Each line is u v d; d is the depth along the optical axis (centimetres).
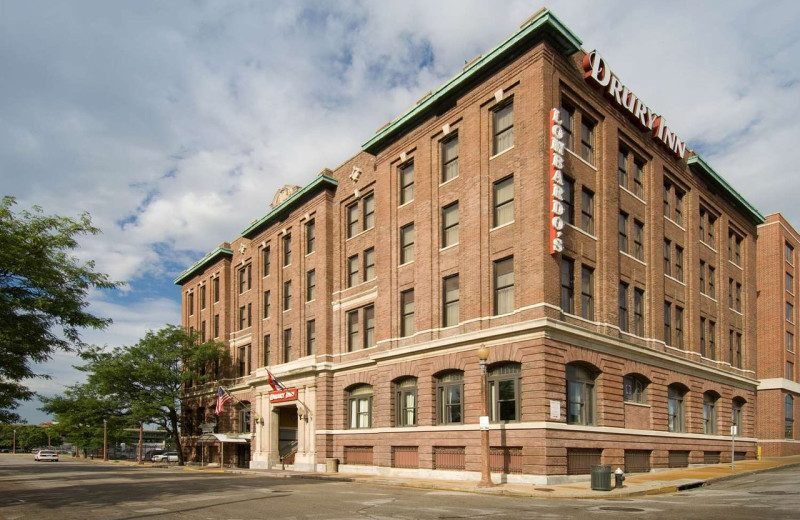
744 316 4694
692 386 3756
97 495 2297
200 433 6191
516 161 2938
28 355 2303
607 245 3128
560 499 2125
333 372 4147
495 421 2852
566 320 2819
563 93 3002
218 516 1625
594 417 2936
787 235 5581
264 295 5222
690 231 3978
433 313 3278
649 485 2442
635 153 3528
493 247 3006
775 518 1489
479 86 3192
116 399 5875
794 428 5322
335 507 1825
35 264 2234
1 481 3262
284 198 5038
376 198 3866
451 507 1827
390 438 3453
